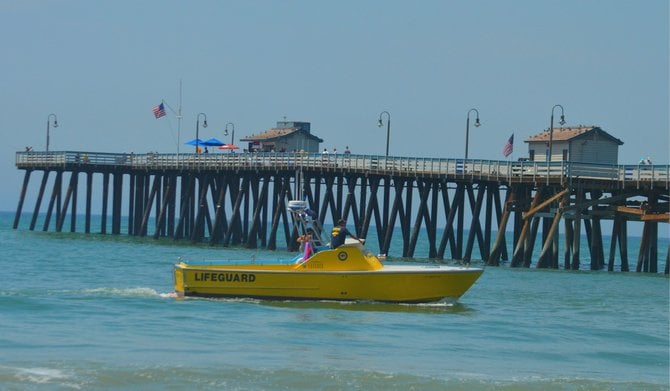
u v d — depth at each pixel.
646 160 145.12
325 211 165.12
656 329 89.50
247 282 92.88
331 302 92.25
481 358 73.94
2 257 153.75
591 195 146.38
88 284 112.81
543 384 65.75
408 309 92.94
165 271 130.62
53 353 70.31
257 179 183.50
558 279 127.69
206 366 67.19
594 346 80.62
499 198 158.12
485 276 128.62
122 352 71.12
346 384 64.12
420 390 63.56
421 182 154.88
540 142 163.00
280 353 72.19
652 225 142.38
